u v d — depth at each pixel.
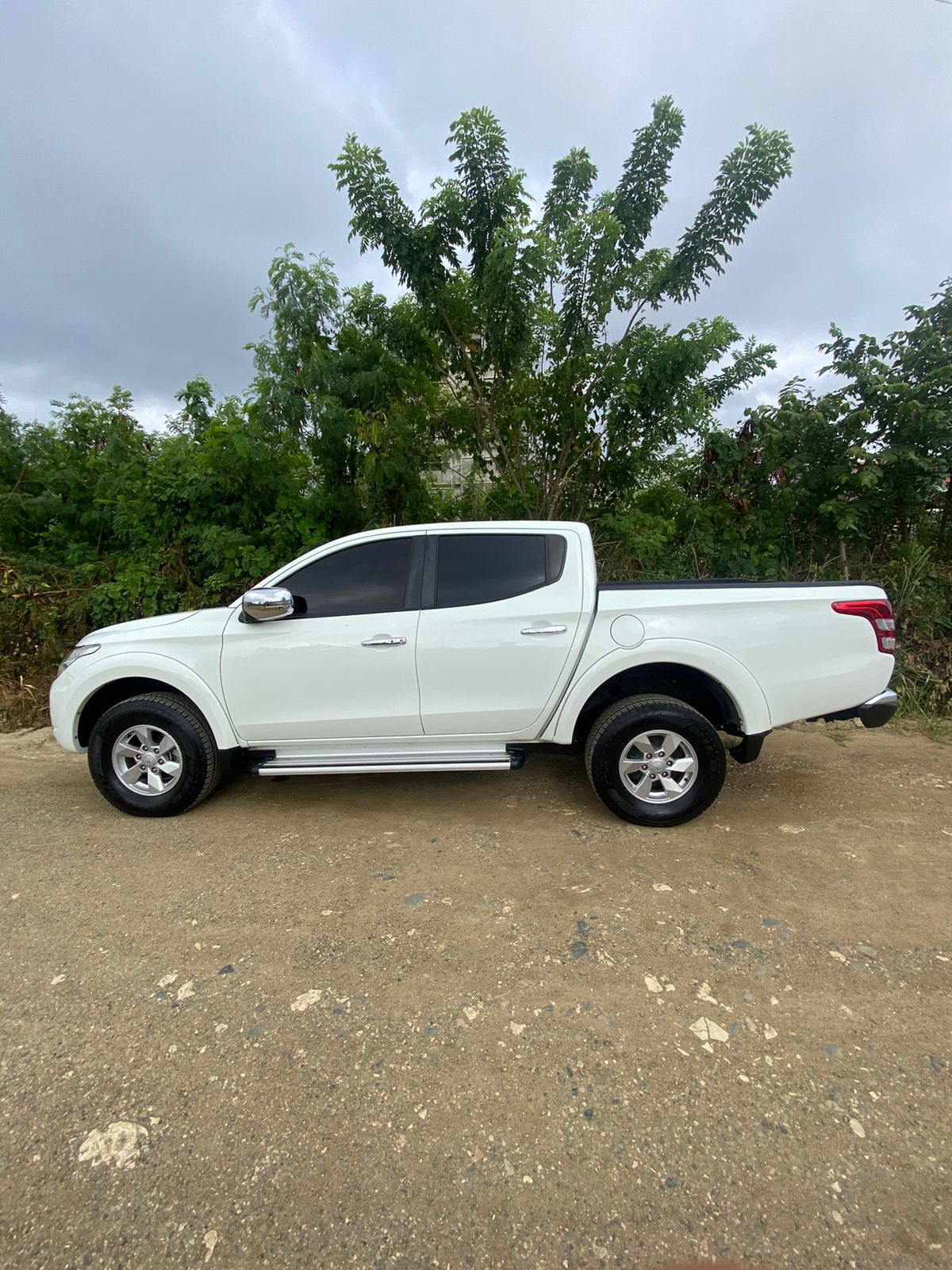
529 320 7.10
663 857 3.34
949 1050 2.11
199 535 7.12
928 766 4.66
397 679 3.64
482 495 8.05
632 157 6.87
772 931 2.73
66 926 2.83
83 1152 1.80
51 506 7.84
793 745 5.17
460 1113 1.91
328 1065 2.08
